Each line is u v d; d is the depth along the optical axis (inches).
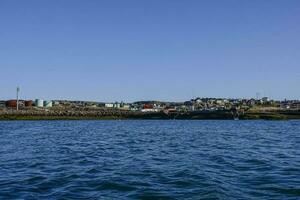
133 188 1023.0
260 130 4709.6
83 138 3206.2
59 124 7263.8
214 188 1010.7
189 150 2095.2
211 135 3676.2
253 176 1205.1
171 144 2536.9
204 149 2158.0
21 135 3649.1
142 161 1594.5
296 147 2271.2
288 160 1621.6
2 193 977.5
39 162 1573.6
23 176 1222.9
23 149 2177.7
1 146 2385.6
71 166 1444.4
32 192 986.1
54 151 2052.2
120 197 927.7
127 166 1435.8
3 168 1408.7
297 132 4188.0
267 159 1656.0
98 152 1985.7
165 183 1087.0
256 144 2522.1
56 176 1214.3
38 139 3070.9
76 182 1110.4
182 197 925.2
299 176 1203.9
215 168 1376.7
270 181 1117.1
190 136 3508.9
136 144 2541.8
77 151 2048.5
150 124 7342.5
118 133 4060.0
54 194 961.5
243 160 1620.3
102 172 1289.4
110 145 2454.5
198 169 1343.5
